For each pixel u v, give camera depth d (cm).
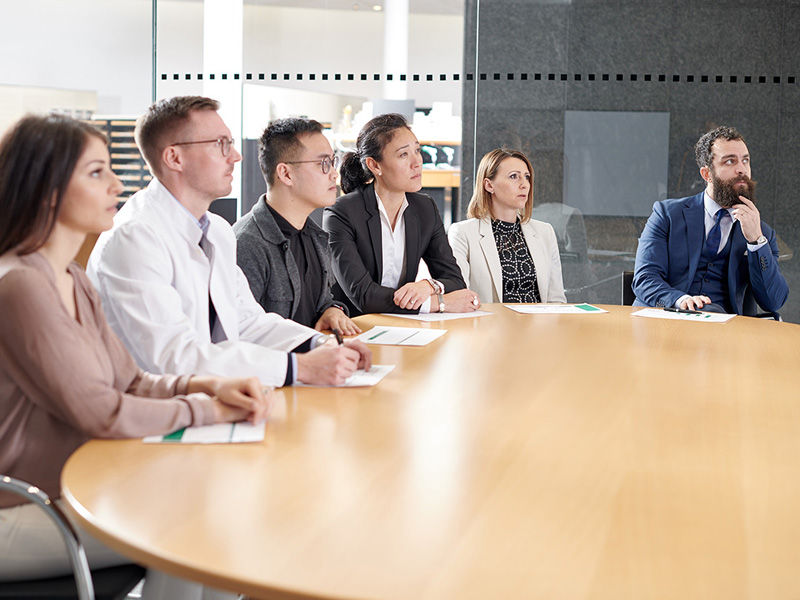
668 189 586
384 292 341
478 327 303
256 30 607
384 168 365
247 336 266
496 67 589
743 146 417
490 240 421
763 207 584
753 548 118
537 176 592
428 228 383
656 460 156
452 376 222
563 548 117
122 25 618
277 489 138
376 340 273
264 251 301
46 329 162
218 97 613
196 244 246
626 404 197
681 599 103
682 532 123
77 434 174
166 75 619
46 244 175
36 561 166
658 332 299
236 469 147
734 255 418
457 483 142
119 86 623
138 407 165
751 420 186
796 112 577
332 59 602
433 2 590
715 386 218
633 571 111
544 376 225
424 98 597
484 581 108
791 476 149
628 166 587
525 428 175
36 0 617
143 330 218
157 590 186
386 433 170
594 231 592
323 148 308
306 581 107
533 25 585
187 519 125
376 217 367
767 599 104
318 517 127
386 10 595
